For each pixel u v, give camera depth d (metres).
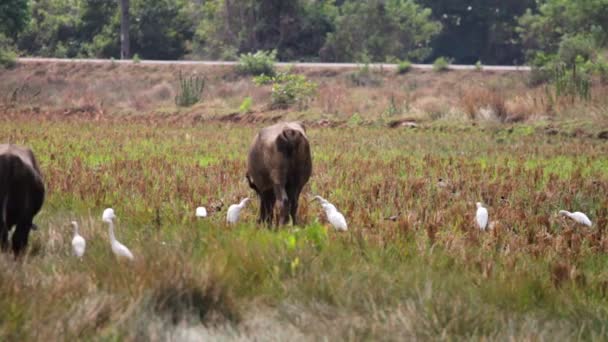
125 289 24.69
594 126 80.06
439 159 60.12
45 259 29.42
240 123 96.88
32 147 66.56
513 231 36.84
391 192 44.28
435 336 22.94
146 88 138.88
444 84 131.00
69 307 23.33
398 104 101.44
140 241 31.66
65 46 193.12
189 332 23.28
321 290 25.83
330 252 29.59
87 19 195.62
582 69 110.44
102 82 144.00
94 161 58.41
